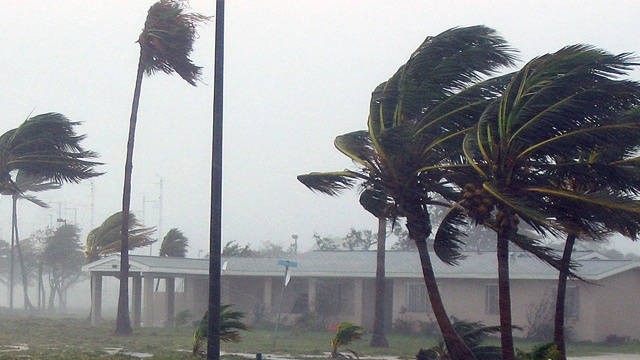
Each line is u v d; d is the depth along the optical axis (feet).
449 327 53.83
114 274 131.13
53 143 89.71
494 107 50.06
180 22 103.91
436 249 56.95
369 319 123.75
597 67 46.91
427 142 53.72
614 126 47.16
